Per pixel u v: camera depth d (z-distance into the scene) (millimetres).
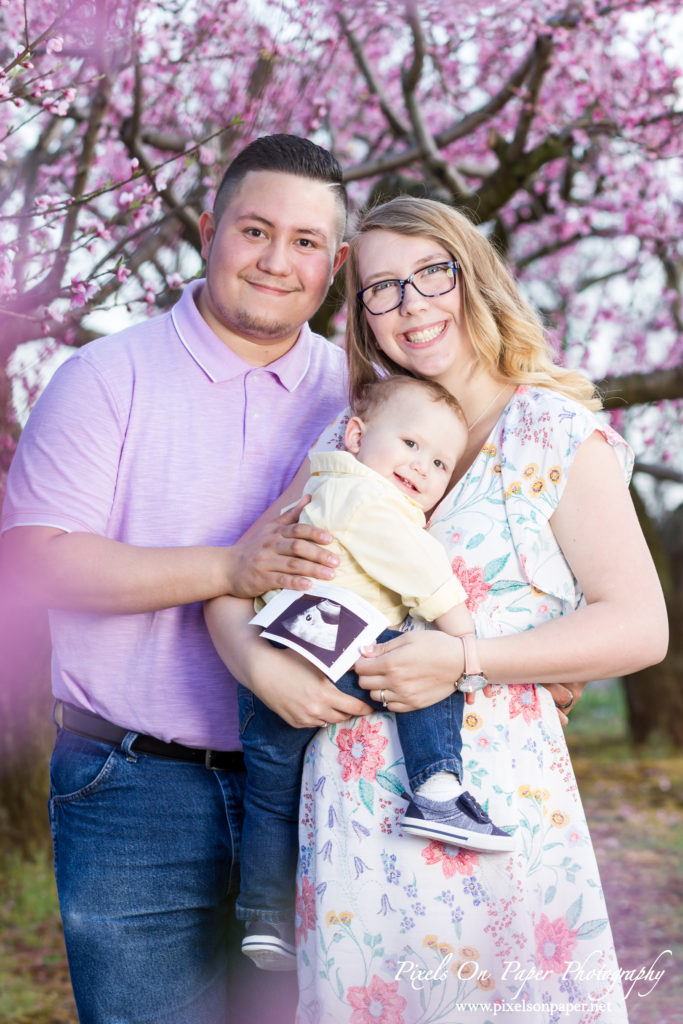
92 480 2510
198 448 2619
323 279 2648
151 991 2541
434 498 2363
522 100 5590
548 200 6961
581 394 2455
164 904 2555
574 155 6684
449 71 6375
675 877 5938
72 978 2578
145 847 2547
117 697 2547
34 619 5102
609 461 2221
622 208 6812
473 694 2199
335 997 2105
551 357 2576
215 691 2590
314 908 2188
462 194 5277
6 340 3916
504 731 2191
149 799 2549
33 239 3930
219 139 4711
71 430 2520
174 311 2742
